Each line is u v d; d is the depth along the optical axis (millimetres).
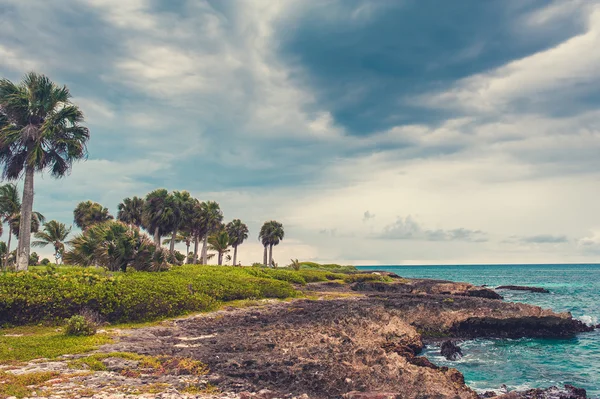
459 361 21031
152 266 34594
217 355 14188
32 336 16703
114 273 29781
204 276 35594
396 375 12797
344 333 19453
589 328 29484
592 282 97812
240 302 31938
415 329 26188
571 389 15789
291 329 20375
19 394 9297
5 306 18750
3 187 50656
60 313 19859
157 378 11273
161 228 54031
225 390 10719
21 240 27609
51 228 55438
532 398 14828
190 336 18484
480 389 16391
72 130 30250
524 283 97375
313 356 14375
